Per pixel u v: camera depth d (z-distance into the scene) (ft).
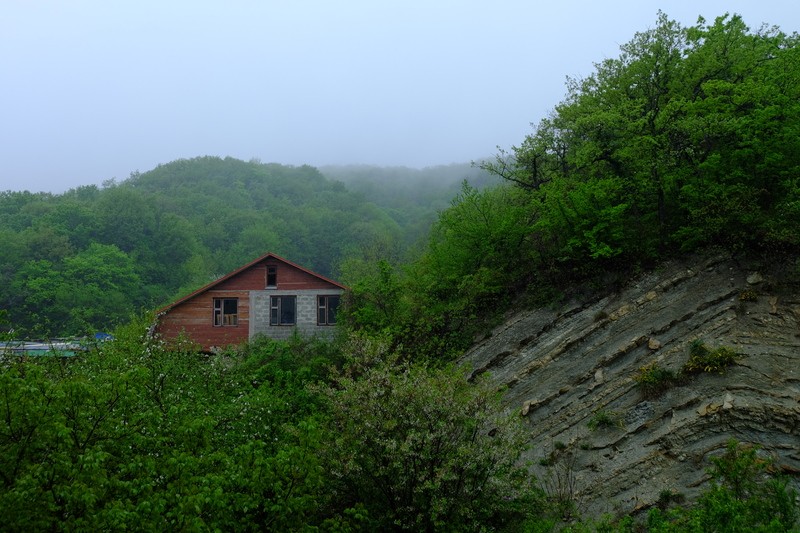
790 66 62.54
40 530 23.82
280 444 39.37
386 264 84.74
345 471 35.22
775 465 35.50
